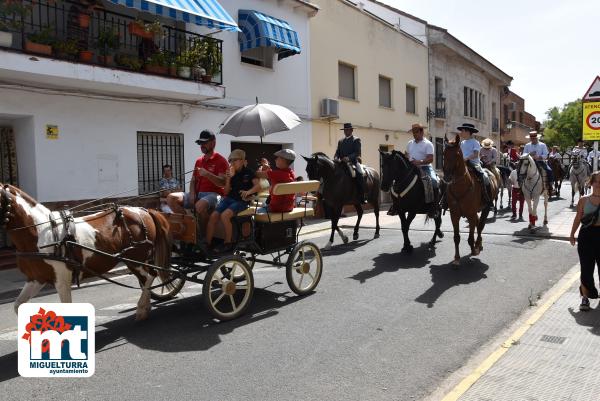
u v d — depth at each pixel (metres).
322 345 5.32
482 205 9.53
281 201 7.05
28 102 9.91
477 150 10.64
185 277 6.24
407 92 23.72
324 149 17.83
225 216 6.32
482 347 5.33
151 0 10.08
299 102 16.56
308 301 6.94
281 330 5.78
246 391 4.28
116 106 11.38
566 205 18.05
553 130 62.91
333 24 18.12
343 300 6.95
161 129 12.31
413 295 7.16
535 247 10.53
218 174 6.57
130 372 4.68
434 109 25.69
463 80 29.39
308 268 7.34
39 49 9.20
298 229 8.02
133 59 10.76
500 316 6.26
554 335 5.41
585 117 11.31
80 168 10.77
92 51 11.15
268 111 7.53
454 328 5.83
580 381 4.29
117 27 11.47
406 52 23.09
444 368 4.75
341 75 18.98
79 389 4.35
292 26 16.14
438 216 10.79
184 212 6.66
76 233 5.27
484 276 8.20
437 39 24.88
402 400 4.13
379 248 10.79
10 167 10.74
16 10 9.01
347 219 16.23
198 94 11.82
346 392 4.26
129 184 11.69
